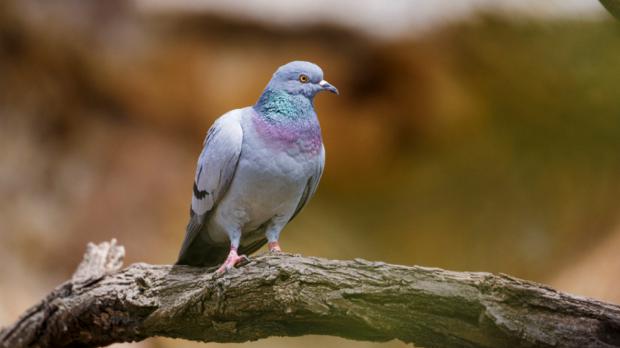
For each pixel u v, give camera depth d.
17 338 7.24
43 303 7.15
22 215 13.61
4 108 14.02
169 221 14.39
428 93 14.66
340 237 15.09
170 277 6.35
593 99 10.88
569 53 10.89
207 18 13.97
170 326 6.11
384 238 15.05
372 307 5.04
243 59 14.35
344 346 13.64
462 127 14.79
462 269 14.24
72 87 14.35
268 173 6.72
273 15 13.90
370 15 13.97
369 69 14.52
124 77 14.38
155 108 14.87
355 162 15.43
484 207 14.44
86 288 6.71
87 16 14.01
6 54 13.94
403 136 15.20
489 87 13.95
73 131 14.42
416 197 15.14
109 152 14.56
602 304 4.59
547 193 13.84
